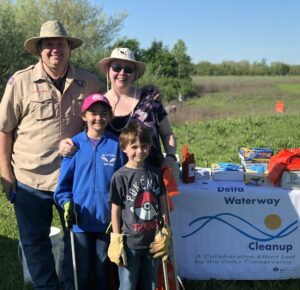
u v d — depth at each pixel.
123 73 2.26
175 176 2.33
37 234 2.26
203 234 2.65
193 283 2.64
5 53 11.78
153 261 2.03
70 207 2.00
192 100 24.27
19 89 2.14
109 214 2.07
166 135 2.30
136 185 1.99
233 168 2.85
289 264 2.64
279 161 2.67
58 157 2.18
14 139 2.25
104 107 2.04
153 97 2.28
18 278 2.69
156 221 2.00
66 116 2.18
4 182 2.23
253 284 2.65
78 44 2.29
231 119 10.02
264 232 2.63
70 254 2.18
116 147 2.08
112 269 2.21
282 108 13.52
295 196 2.59
